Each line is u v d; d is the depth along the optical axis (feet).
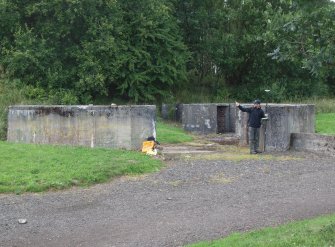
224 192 34.76
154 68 93.04
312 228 23.43
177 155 50.60
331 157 50.80
